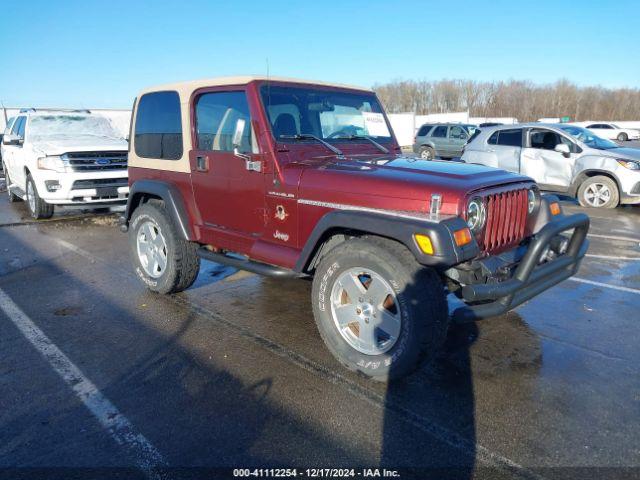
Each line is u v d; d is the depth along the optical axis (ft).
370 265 10.21
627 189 31.30
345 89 14.62
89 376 11.17
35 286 17.44
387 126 15.64
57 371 11.39
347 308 11.03
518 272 10.25
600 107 257.75
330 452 8.57
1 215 31.65
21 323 14.17
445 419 9.52
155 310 15.15
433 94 262.67
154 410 9.83
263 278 18.33
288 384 10.79
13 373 11.30
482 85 261.24
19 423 9.40
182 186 14.92
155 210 15.65
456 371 11.37
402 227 9.52
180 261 15.35
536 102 254.68
